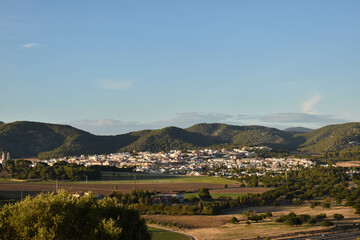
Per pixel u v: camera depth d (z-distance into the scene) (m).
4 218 57.06
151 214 174.00
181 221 157.12
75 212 60.72
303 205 199.88
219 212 179.00
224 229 138.75
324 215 152.75
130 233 61.59
